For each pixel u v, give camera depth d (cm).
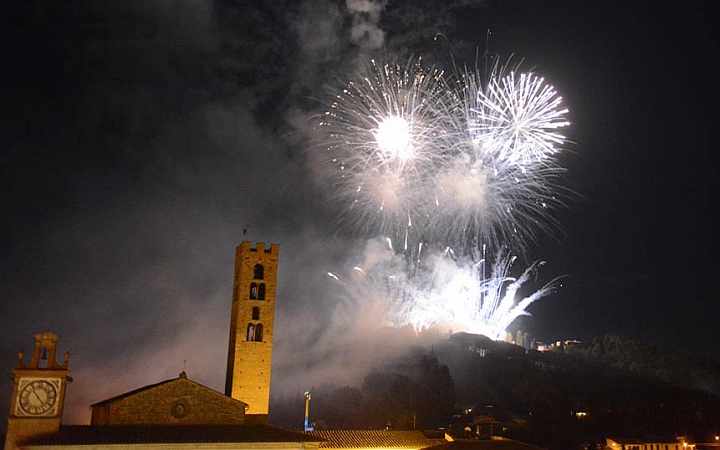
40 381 6362
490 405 17625
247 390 8856
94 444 5966
